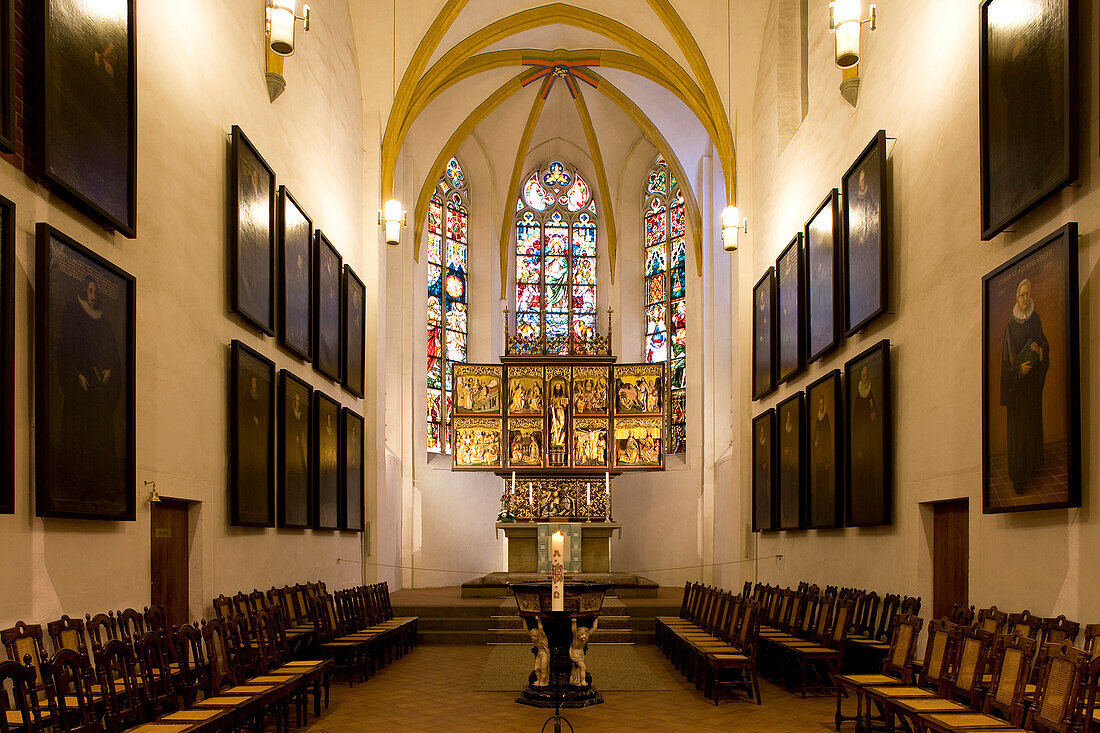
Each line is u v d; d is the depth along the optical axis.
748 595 14.39
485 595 18.95
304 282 12.80
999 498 7.63
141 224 7.77
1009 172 7.47
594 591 9.71
